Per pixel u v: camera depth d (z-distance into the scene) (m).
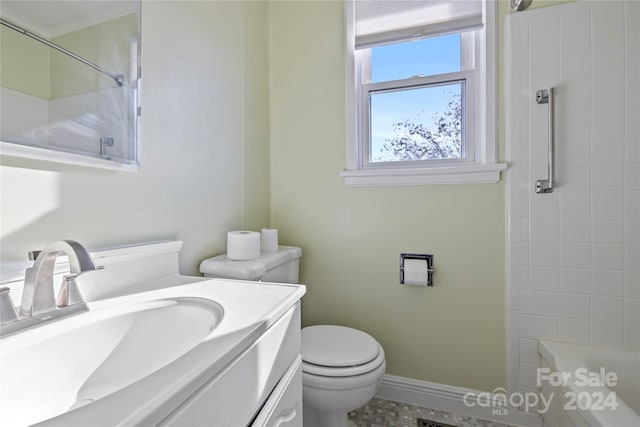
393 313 1.48
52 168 0.68
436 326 1.42
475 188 1.37
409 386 1.44
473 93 1.44
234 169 1.38
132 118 0.86
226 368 0.46
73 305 0.61
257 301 0.69
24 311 0.54
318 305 1.60
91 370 0.57
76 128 0.72
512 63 1.31
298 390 0.76
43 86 0.66
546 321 1.28
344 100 1.57
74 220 0.72
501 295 1.34
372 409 1.40
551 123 1.24
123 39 0.84
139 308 0.68
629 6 1.20
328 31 1.60
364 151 1.59
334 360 1.03
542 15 1.28
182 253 1.06
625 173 1.20
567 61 1.25
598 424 0.82
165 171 0.99
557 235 1.27
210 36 1.22
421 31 1.44
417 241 1.45
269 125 1.69
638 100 1.19
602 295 1.22
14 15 0.61
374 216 1.51
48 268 0.58
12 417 0.45
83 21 0.74
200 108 1.16
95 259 0.73
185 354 0.44
